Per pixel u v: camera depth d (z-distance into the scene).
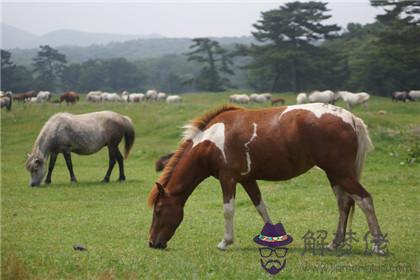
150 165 21.91
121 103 52.62
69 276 6.50
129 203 12.93
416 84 66.06
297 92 73.69
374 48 65.75
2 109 43.97
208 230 9.48
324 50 74.12
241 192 13.91
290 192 13.61
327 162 7.31
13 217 11.09
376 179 15.11
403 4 60.25
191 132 8.23
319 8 74.44
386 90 70.44
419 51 58.34
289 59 72.19
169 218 8.03
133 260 7.17
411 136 22.20
